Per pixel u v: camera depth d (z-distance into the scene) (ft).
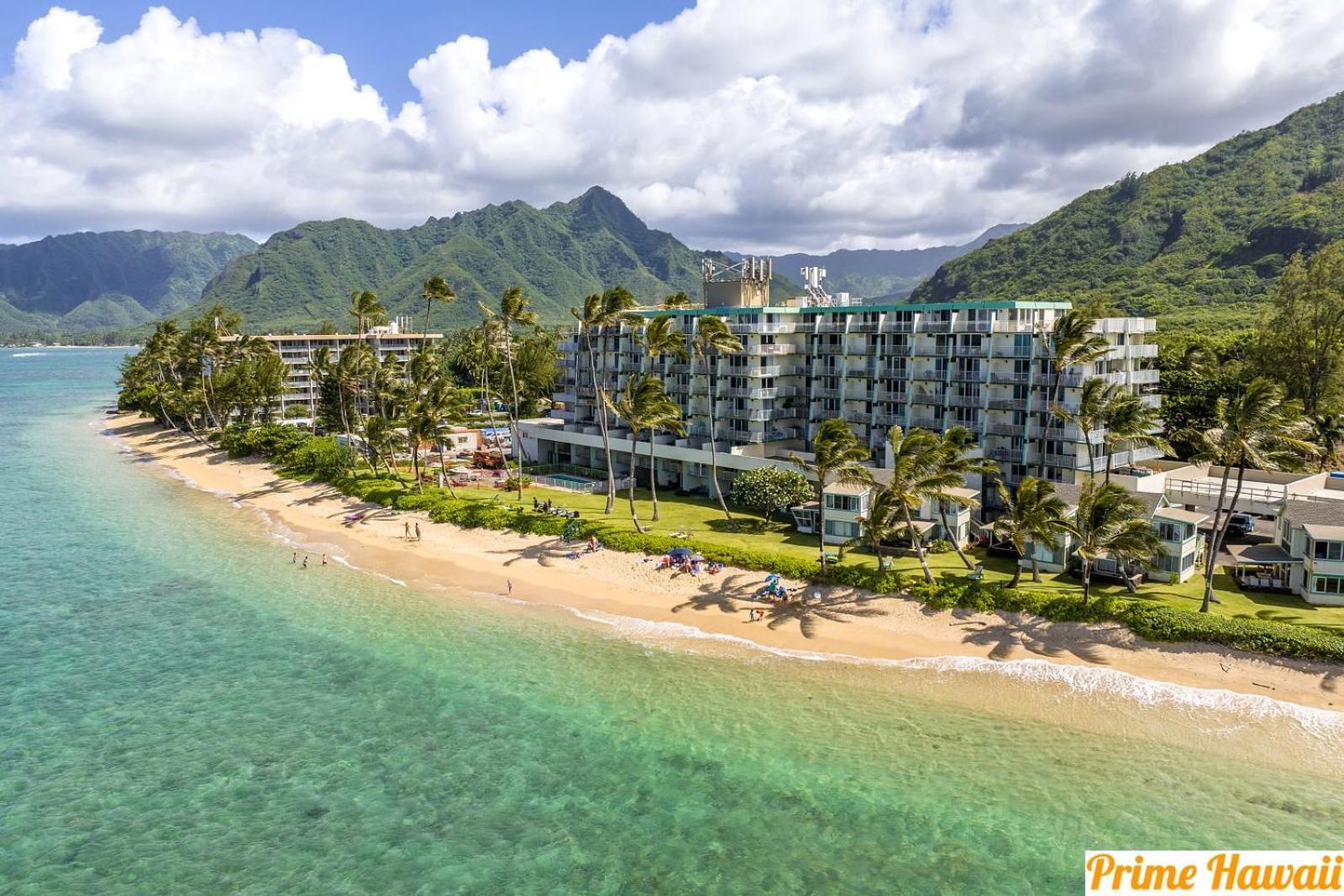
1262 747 139.33
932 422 282.97
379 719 154.51
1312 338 305.94
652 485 274.77
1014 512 192.95
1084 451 249.75
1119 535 178.29
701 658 176.65
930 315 279.69
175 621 204.03
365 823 124.67
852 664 171.53
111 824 124.98
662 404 259.19
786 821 123.34
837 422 205.16
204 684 169.07
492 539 262.88
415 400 369.50
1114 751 139.64
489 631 193.98
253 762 140.56
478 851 118.11
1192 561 203.72
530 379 513.04
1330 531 185.26
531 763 139.33
